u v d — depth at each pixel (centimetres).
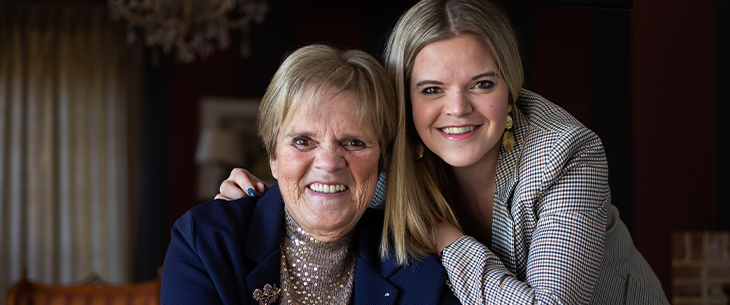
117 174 585
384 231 133
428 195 148
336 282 130
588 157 137
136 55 594
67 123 576
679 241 515
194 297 115
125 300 243
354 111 115
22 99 566
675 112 529
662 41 534
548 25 560
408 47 131
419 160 148
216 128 611
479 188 153
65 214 572
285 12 619
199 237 121
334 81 114
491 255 134
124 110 589
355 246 135
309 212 119
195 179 608
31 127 570
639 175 528
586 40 554
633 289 162
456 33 128
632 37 541
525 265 145
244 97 617
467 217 162
